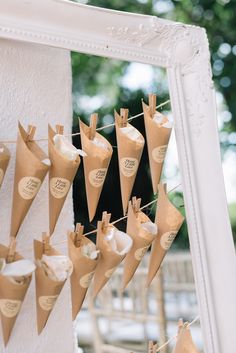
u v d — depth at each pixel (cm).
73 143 161
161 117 160
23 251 146
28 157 129
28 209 135
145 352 249
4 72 146
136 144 150
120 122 154
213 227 175
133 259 154
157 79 264
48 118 153
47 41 146
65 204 155
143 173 199
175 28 170
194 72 177
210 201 175
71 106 158
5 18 139
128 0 432
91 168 145
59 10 146
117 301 262
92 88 301
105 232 148
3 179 138
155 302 255
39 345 147
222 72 491
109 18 157
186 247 270
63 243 154
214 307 173
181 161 174
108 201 189
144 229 152
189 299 262
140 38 164
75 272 139
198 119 176
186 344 164
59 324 151
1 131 144
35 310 147
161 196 160
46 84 153
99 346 258
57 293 134
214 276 173
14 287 125
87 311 262
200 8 483
